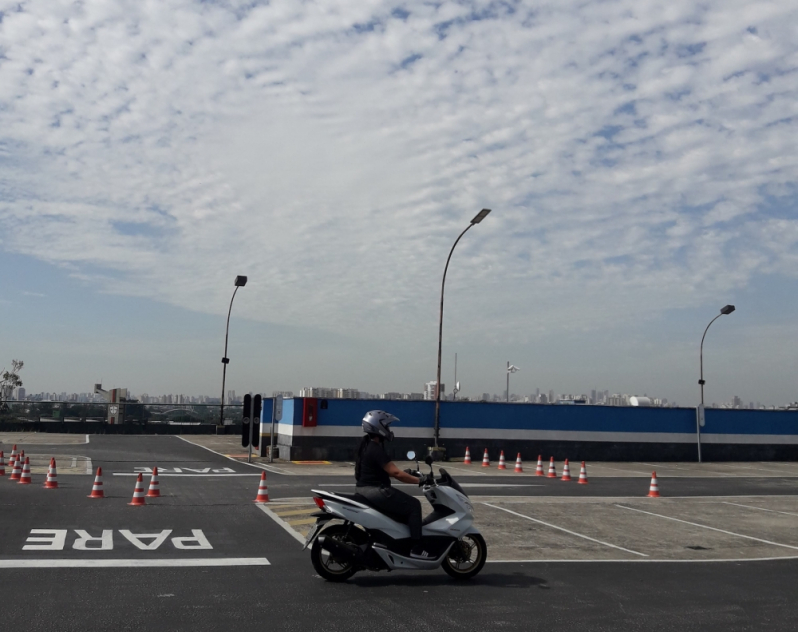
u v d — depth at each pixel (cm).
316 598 767
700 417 3512
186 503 1491
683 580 930
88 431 4344
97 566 885
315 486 1880
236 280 4641
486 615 720
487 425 3238
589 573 956
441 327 3141
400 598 779
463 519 883
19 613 671
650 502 1794
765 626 712
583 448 3356
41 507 1362
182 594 762
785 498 1991
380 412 889
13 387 4809
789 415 3684
